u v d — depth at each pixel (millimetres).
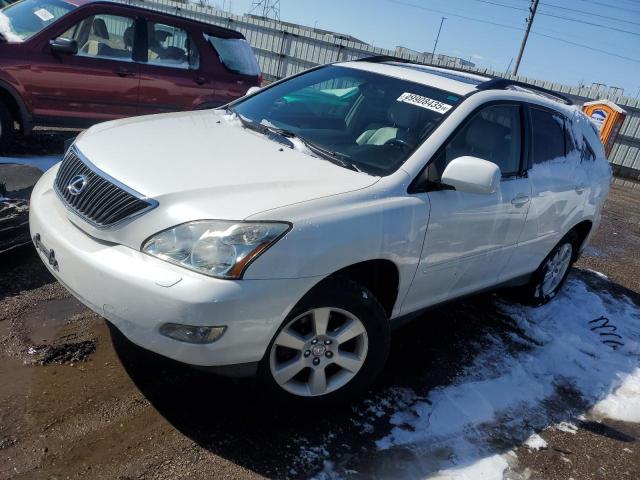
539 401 3570
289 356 2832
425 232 3094
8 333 3184
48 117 6617
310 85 4125
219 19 19766
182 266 2430
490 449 3018
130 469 2459
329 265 2654
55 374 2939
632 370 4195
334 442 2830
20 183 5164
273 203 2605
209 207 2520
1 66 6191
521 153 3959
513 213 3762
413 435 2990
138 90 7109
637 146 14789
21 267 3914
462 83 3842
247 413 2916
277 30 18547
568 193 4398
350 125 3607
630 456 3236
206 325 2389
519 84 4320
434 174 3232
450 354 3877
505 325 4473
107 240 2619
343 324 2924
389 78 3920
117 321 2523
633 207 11320
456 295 3727
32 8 6887
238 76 7914
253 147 3230
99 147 3086
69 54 6527
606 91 15055
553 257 4793
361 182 2969
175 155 2961
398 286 3115
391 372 3516
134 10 7047
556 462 3045
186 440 2668
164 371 3107
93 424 2660
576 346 4379
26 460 2396
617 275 6504
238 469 2561
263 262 2461
